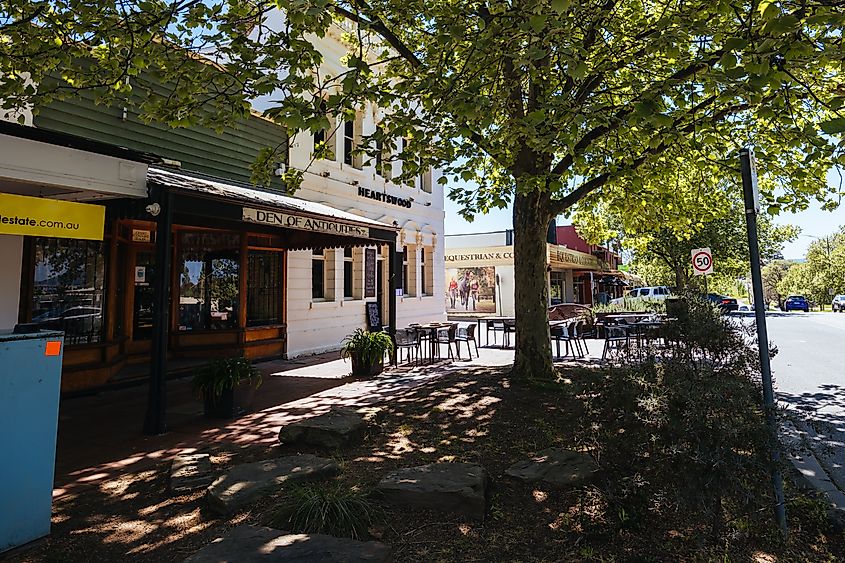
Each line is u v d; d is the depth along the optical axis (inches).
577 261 1306.6
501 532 128.8
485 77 246.5
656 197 368.8
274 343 446.3
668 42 176.9
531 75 219.5
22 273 275.9
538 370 295.9
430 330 443.5
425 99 225.5
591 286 1576.0
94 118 308.5
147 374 342.6
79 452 196.1
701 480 111.4
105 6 202.8
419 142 247.9
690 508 113.1
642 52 217.8
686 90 208.8
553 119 198.2
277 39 206.8
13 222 170.2
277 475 152.6
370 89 209.5
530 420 225.8
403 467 171.6
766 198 316.8
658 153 263.3
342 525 124.9
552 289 1296.8
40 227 177.3
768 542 123.0
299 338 472.4
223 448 197.2
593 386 137.7
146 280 380.5
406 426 223.0
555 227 1295.5
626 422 126.1
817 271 2095.2
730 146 348.8
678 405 118.9
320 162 491.2
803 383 350.0
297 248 454.9
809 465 188.9
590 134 265.0
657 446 118.0
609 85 293.6
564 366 375.6
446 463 161.6
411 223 647.1
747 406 120.4
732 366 178.5
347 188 528.4
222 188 304.5
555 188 232.4
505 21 199.3
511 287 1087.0
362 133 555.8
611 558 115.4
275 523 127.2
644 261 1398.9
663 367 135.4
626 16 273.3
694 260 534.0
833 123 134.0
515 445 194.9
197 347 397.7
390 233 411.8
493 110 193.5
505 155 286.4
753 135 308.0
